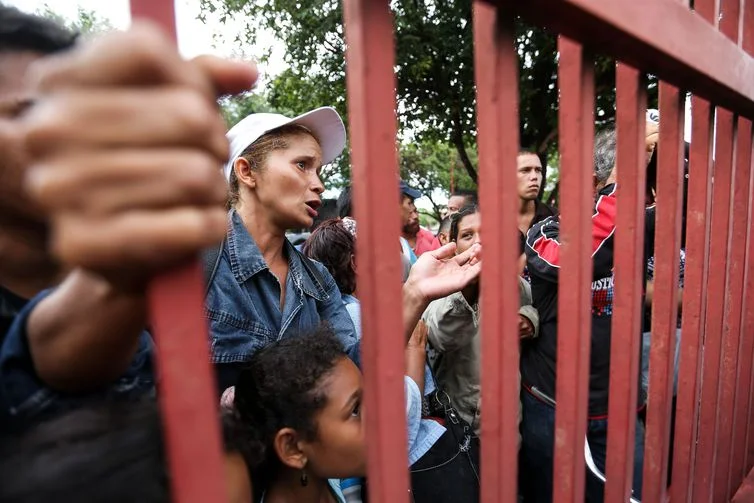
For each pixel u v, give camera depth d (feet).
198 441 1.17
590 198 2.09
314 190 4.79
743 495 4.05
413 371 5.32
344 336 5.11
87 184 0.88
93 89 0.89
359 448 3.34
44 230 1.80
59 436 1.53
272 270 4.76
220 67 1.13
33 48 1.75
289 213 4.62
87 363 1.61
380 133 1.36
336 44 24.08
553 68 23.27
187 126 0.93
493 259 1.74
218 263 4.19
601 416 5.79
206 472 1.19
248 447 2.94
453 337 5.90
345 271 6.25
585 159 2.00
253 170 4.62
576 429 2.20
